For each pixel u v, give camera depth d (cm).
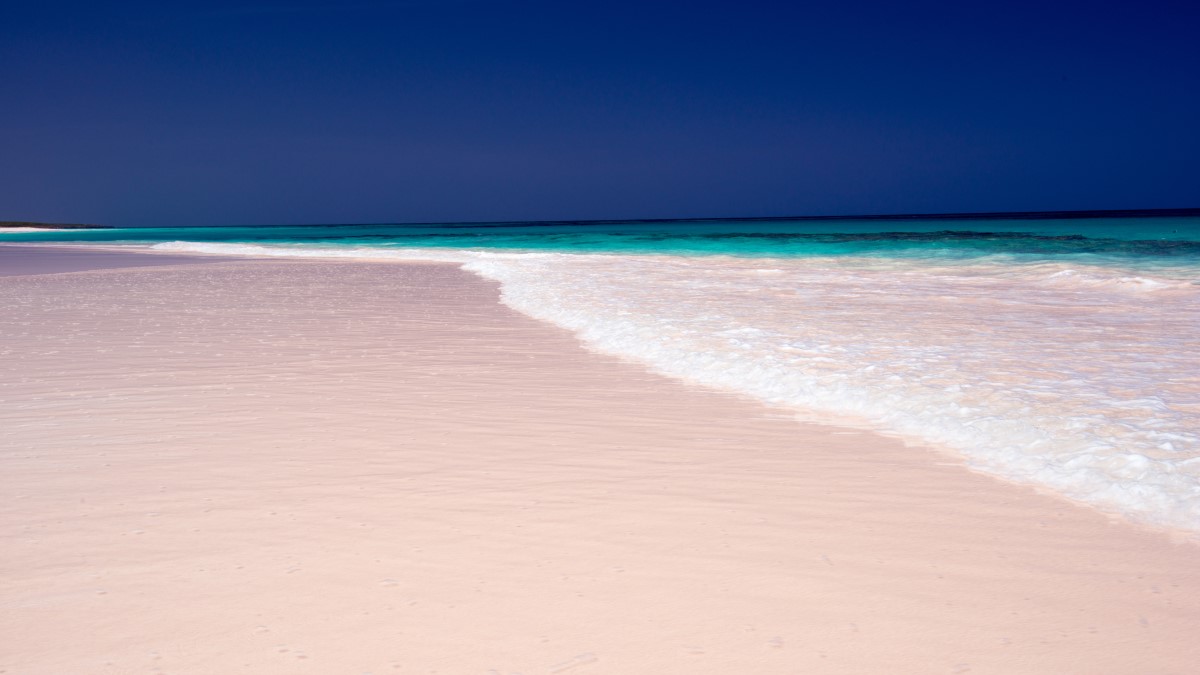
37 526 339
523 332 951
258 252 3638
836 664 238
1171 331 873
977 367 677
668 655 242
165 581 287
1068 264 1962
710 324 945
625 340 858
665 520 352
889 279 1622
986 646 249
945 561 310
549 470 423
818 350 766
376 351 820
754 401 588
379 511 360
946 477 412
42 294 1484
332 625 257
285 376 686
